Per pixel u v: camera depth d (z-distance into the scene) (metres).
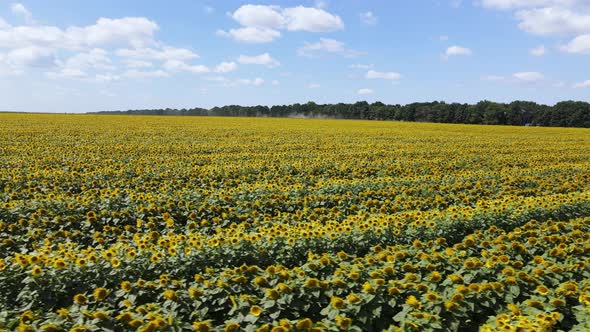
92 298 7.39
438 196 15.14
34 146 27.62
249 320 6.65
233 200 14.38
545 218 13.16
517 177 19.98
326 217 12.95
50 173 17.53
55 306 7.40
